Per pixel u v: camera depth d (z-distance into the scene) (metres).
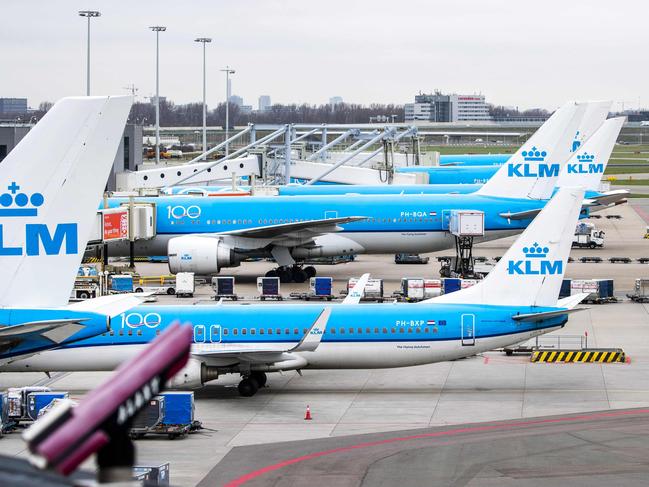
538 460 38.81
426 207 90.75
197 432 44.78
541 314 50.88
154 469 35.62
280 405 49.81
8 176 28.27
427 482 36.12
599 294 81.25
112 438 7.06
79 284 83.56
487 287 51.75
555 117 90.31
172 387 50.19
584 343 65.00
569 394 51.72
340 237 91.00
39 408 45.81
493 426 45.09
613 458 38.84
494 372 57.16
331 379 55.66
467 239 90.62
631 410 47.97
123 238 86.56
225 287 83.75
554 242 51.19
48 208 28.47
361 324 51.00
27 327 26.45
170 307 51.97
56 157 28.39
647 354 61.75
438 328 50.91
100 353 50.28
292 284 91.00
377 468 38.28
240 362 50.47
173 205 90.62
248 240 88.94
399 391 52.75
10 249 28.41
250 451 41.53
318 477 37.22
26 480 7.11
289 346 51.16
